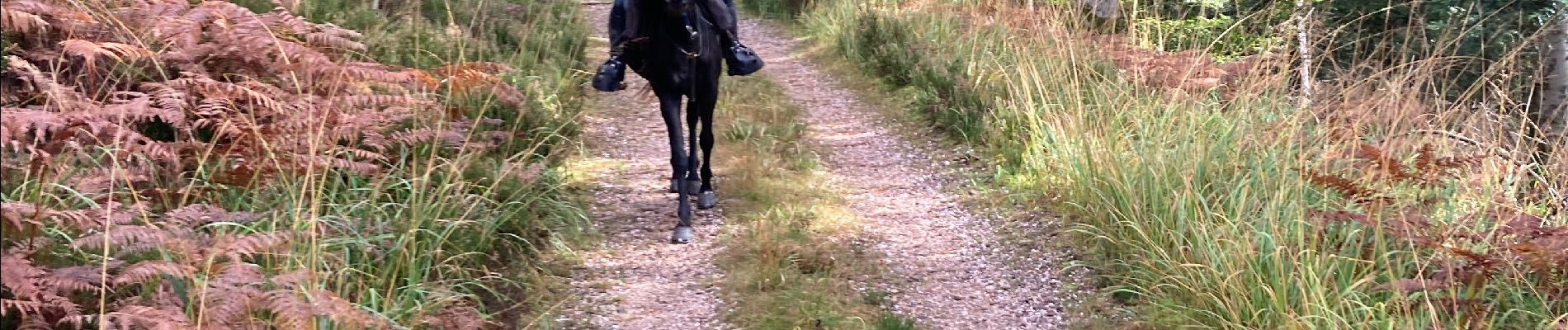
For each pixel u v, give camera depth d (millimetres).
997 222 6355
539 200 5988
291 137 4977
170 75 5594
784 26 14078
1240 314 4688
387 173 5332
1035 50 8812
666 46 5688
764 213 6320
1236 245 4816
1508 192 5539
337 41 6066
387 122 5504
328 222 4590
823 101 9625
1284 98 7012
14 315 3516
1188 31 9539
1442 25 8242
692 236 5945
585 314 4902
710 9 5961
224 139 5191
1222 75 7531
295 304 3561
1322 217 4926
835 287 5262
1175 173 5832
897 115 8938
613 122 8484
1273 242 4820
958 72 9133
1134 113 6852
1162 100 7082
